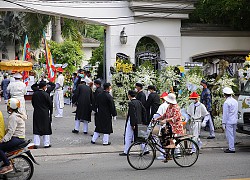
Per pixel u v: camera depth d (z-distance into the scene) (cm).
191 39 2306
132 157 1047
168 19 2252
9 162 889
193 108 1301
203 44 2323
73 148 1326
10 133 892
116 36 2170
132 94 1214
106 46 2211
